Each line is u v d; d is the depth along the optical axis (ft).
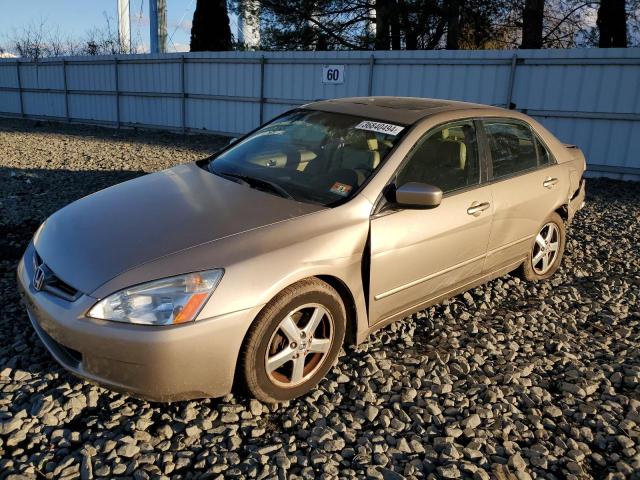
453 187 12.86
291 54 45.62
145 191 12.01
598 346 13.26
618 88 33.40
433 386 11.12
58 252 10.02
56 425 9.32
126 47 76.69
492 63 36.88
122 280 8.92
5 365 10.89
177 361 8.73
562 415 10.57
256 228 10.01
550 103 35.63
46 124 63.31
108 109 60.75
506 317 14.49
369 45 62.08
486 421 10.26
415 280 12.10
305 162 12.56
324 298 10.28
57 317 9.04
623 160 34.19
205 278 8.99
